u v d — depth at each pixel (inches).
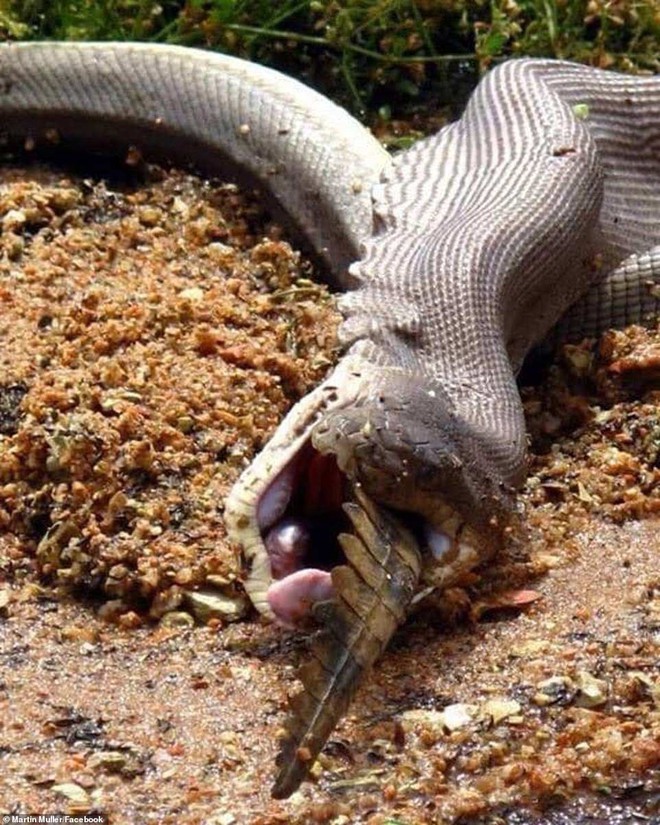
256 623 364.2
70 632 360.2
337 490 358.9
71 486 379.6
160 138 533.0
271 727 331.0
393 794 314.2
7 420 401.1
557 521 400.2
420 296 410.3
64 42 545.6
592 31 585.0
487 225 443.5
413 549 339.3
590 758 325.1
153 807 308.7
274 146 514.0
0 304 442.6
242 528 347.6
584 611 368.2
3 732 325.4
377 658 335.9
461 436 361.7
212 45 561.3
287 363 424.5
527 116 497.4
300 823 305.9
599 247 490.6
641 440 426.3
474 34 578.2
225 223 511.8
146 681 345.4
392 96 577.9
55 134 542.9
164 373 412.8
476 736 330.0
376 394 354.9
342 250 496.4
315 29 566.9
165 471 387.9
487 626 366.0
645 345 451.5
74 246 477.1
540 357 472.4
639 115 530.0
